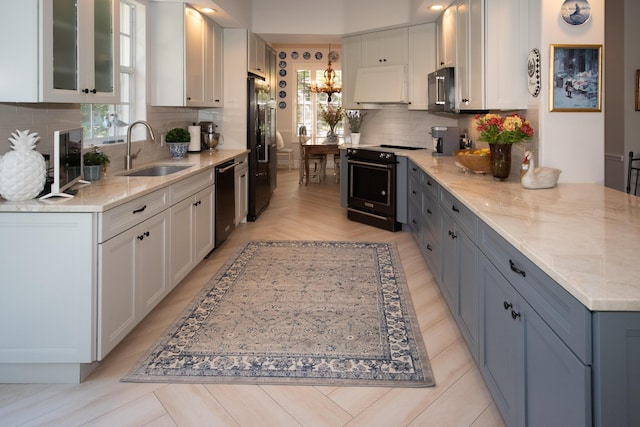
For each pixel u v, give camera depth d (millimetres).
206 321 3016
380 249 4754
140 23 4152
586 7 2922
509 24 3318
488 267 2082
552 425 1372
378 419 2027
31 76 2246
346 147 6113
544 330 1427
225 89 5762
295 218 6270
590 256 1464
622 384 1141
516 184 3033
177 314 3137
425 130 5926
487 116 3111
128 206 2516
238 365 2469
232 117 5812
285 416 2053
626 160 5250
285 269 4094
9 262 2207
